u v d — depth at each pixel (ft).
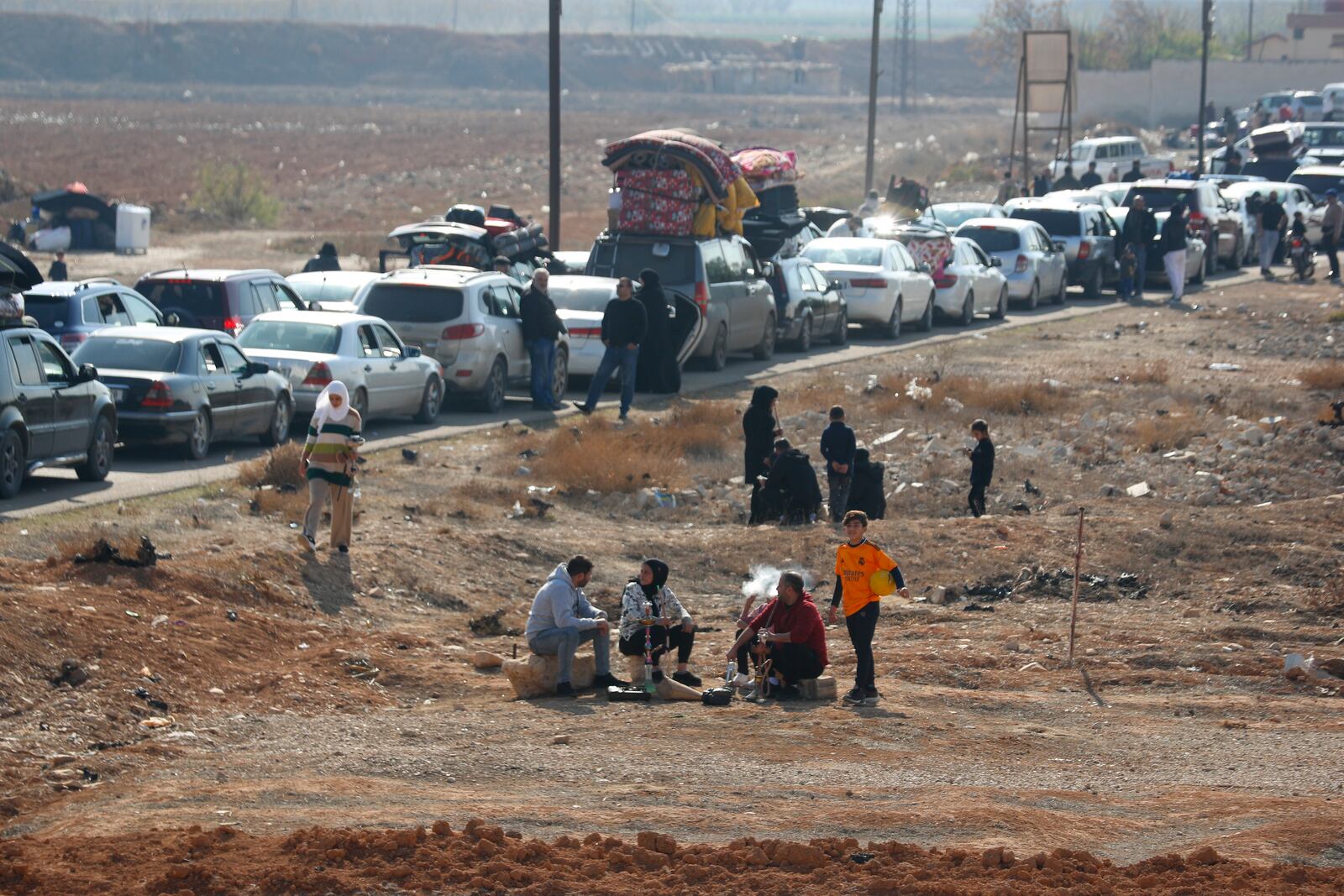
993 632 162.81
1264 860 87.04
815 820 95.45
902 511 223.51
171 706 123.13
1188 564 193.57
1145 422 283.18
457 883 82.64
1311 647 159.43
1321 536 204.23
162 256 613.52
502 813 97.04
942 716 129.59
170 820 95.30
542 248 416.46
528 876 83.20
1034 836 93.15
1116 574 188.65
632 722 124.88
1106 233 536.42
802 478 209.36
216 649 136.36
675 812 97.50
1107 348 398.01
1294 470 254.88
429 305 286.25
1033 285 485.56
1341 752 118.93
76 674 122.83
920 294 431.84
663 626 137.28
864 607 133.69
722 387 328.90
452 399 305.94
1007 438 274.16
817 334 402.52
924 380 318.04
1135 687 143.64
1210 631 163.22
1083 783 108.99
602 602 170.71
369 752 113.80
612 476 225.97
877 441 267.18
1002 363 368.89
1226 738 123.13
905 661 150.20
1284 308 479.41
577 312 315.99
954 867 85.66
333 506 171.73
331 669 137.08
